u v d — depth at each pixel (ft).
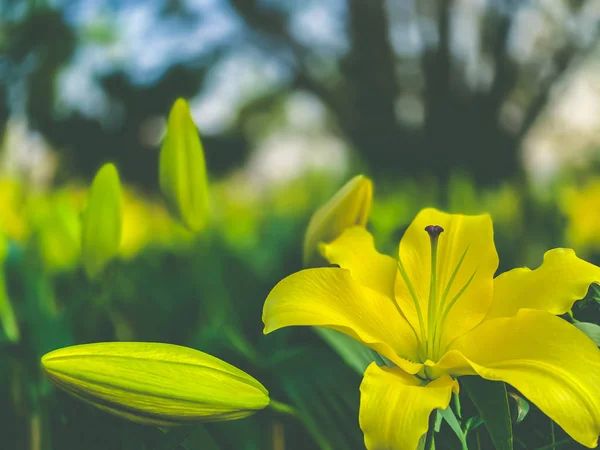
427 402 1.17
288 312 1.27
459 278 1.47
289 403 1.92
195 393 1.28
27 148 6.04
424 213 1.53
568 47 14.33
